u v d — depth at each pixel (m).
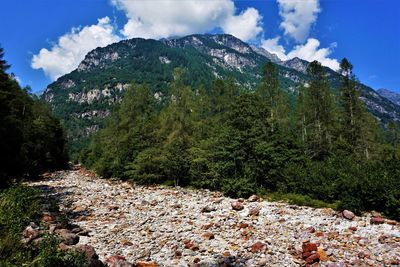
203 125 47.53
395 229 16.95
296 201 26.17
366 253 13.13
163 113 53.06
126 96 58.62
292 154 37.22
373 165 30.52
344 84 45.38
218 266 12.45
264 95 49.28
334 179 27.73
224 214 21.41
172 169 40.94
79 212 23.17
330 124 46.78
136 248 14.86
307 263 12.39
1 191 21.95
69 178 49.31
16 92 56.03
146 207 24.97
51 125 71.44
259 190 30.34
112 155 52.47
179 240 15.93
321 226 17.64
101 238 16.53
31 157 52.22
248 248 14.45
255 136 34.28
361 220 19.12
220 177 33.97
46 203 24.84
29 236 12.66
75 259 9.85
